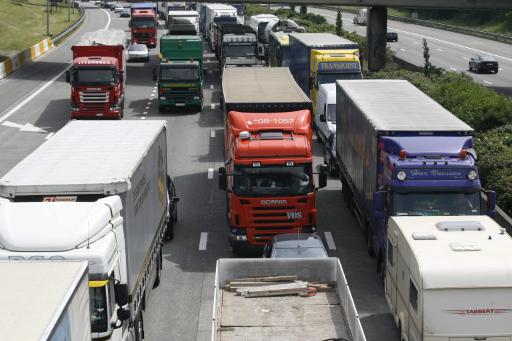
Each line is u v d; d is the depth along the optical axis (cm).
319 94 5544
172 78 6681
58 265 1664
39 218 2034
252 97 3612
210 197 4344
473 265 2211
